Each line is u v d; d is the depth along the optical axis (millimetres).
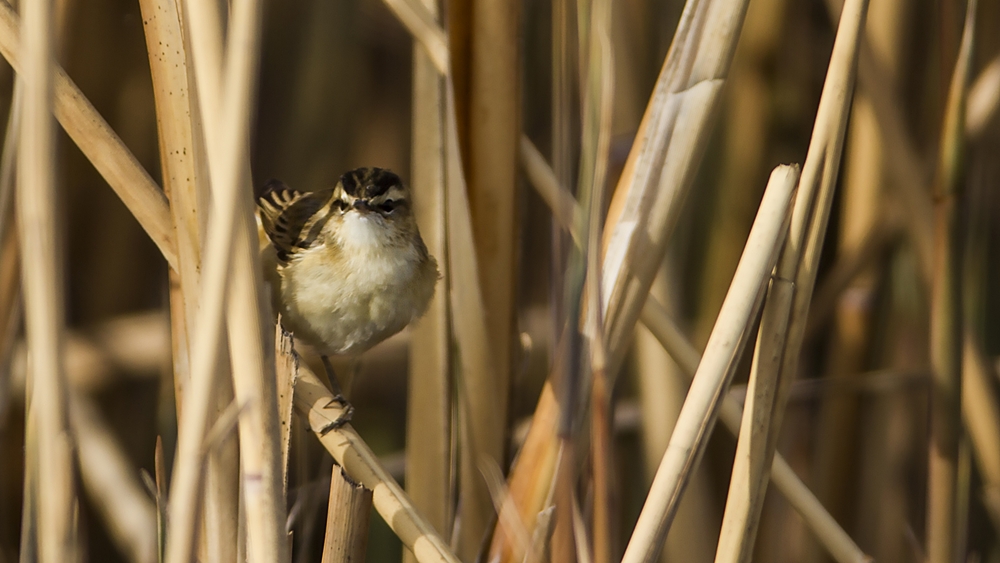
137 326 3627
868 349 3592
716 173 3609
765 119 3600
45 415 3439
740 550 3473
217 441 3436
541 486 3482
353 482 3469
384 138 3662
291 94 3650
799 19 3617
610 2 3441
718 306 3602
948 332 3525
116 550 3607
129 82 3625
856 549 3500
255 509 3445
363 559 3473
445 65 3510
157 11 3469
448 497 3521
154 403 3623
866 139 3580
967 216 3523
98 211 3629
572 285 3449
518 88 3498
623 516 3602
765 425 3471
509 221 3504
